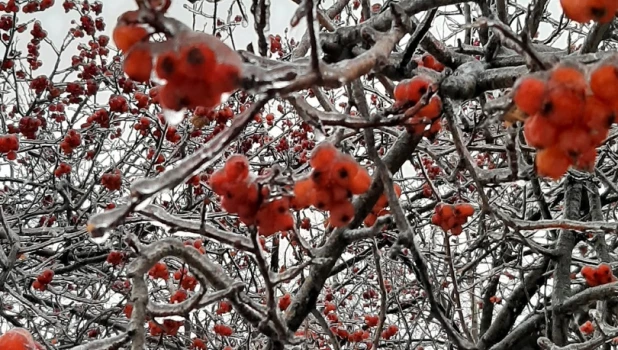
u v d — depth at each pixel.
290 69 1.20
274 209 1.55
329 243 2.17
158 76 1.05
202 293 1.67
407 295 6.64
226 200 1.53
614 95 1.14
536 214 5.41
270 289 1.70
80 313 5.21
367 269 6.32
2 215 3.89
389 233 4.62
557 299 3.70
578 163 1.18
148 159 5.53
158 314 1.65
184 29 1.06
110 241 5.31
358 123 1.58
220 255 5.32
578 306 3.48
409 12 2.02
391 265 4.82
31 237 5.19
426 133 1.98
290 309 2.28
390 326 4.53
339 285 6.16
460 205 2.57
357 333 4.43
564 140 1.17
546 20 4.66
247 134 5.40
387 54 1.37
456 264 5.52
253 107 1.23
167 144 6.41
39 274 4.47
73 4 6.11
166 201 6.00
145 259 1.65
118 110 4.73
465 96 1.88
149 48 1.06
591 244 4.50
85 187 5.82
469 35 4.71
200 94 1.06
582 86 1.15
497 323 4.75
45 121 5.72
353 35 2.16
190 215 4.60
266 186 1.54
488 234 4.31
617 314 4.13
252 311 1.82
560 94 1.14
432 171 5.18
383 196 2.24
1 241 4.74
